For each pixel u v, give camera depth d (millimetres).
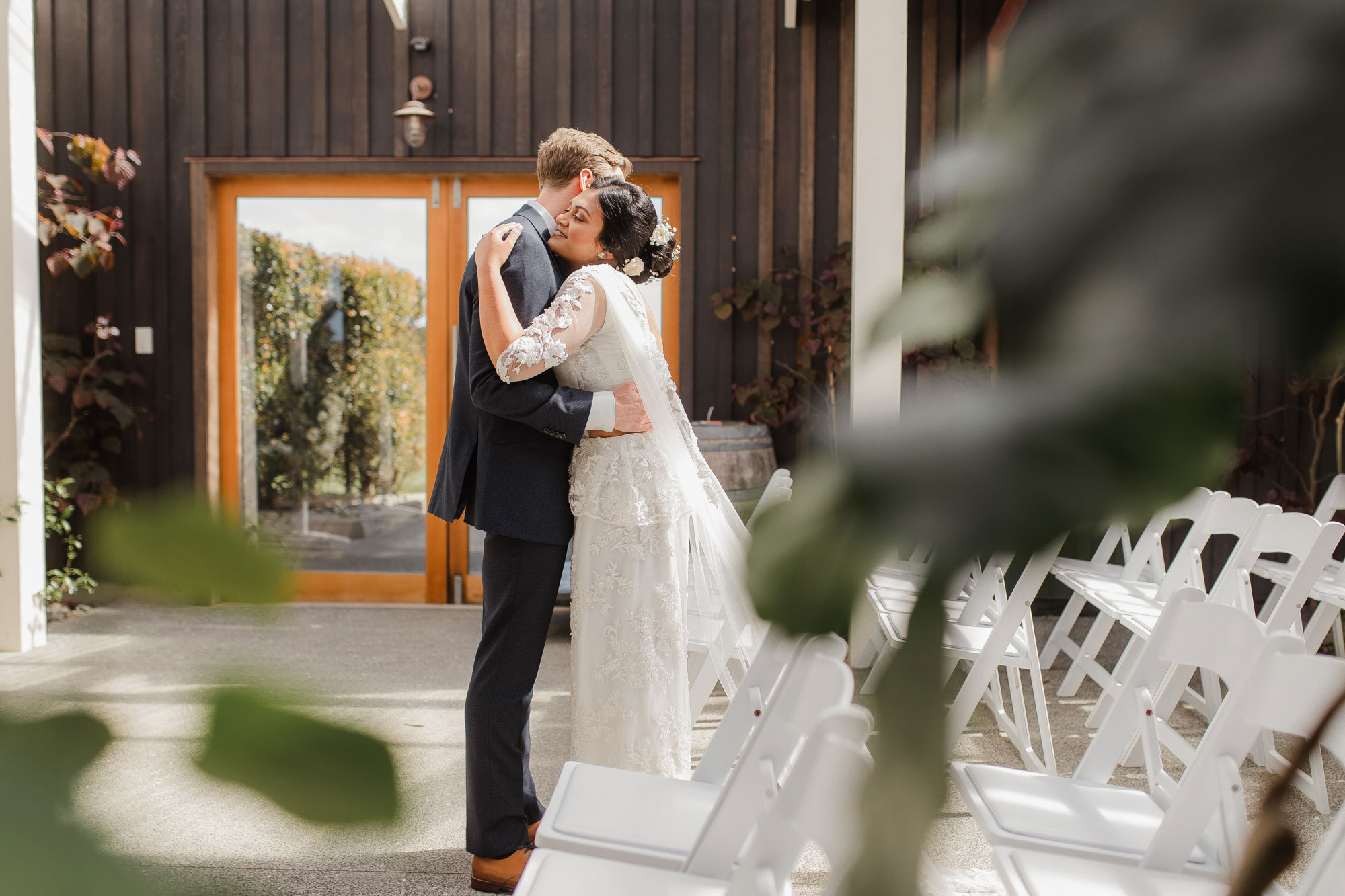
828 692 1442
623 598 2215
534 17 5418
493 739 2225
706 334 5492
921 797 109
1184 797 1599
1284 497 5371
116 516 122
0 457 4160
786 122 5438
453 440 2279
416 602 5594
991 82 117
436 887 2295
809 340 5352
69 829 122
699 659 3057
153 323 5492
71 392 5449
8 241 4188
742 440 4926
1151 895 1546
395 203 5562
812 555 101
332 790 123
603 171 2379
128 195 5473
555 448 2232
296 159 5453
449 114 5438
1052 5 117
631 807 1832
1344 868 1218
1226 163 96
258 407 5605
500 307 2092
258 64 5438
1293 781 184
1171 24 107
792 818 1116
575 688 2260
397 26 5316
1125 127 102
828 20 5410
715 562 2275
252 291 5586
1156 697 2633
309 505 5625
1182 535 5367
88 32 5441
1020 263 101
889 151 3867
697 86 5441
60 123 5473
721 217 5465
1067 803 1890
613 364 2242
